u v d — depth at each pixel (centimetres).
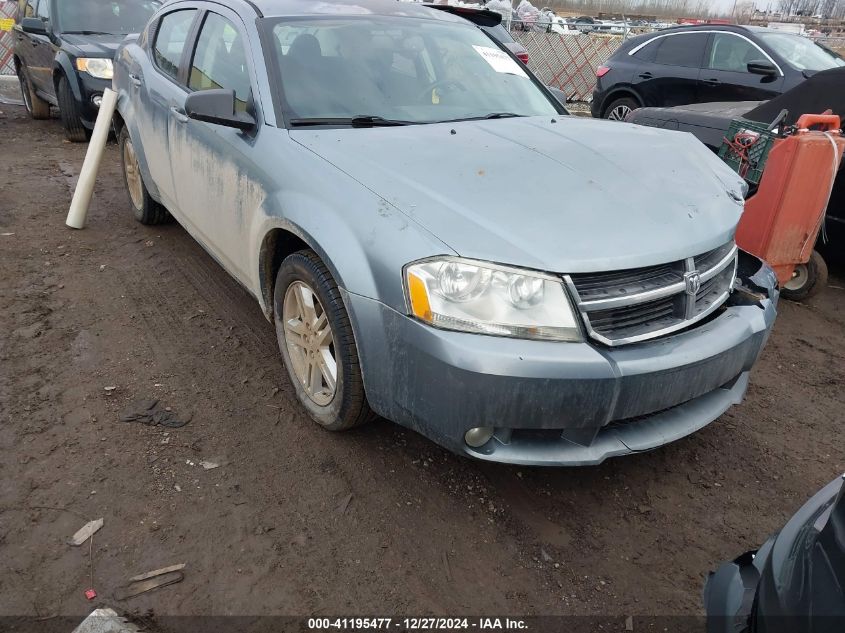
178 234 514
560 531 245
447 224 220
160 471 260
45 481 252
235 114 298
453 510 251
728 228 257
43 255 461
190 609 204
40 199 586
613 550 238
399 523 243
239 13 343
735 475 281
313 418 290
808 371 373
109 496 246
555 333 211
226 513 242
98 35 834
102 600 205
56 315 379
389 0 399
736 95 826
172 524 236
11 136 840
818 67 786
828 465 290
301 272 268
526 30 1526
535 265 209
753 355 258
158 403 304
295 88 304
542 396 208
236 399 310
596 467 280
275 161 279
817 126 424
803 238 427
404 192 235
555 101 385
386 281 222
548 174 253
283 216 265
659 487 271
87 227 522
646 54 931
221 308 397
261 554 226
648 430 238
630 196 247
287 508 247
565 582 223
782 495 270
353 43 337
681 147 310
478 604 213
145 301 403
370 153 262
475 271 209
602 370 210
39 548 222
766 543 160
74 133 811
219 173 326
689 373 228
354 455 276
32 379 316
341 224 239
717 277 261
